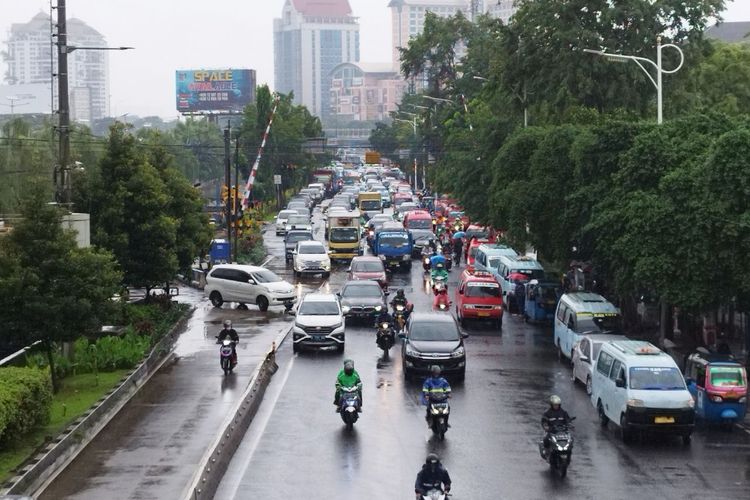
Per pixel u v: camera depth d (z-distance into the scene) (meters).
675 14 58.72
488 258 60.84
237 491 22.48
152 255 45.44
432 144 123.75
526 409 31.11
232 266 54.12
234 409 28.22
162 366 37.47
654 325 44.22
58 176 35.72
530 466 24.73
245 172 128.62
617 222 37.22
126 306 43.66
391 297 56.41
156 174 46.88
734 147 33.53
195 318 49.84
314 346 40.78
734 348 40.41
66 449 24.91
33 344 34.34
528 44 60.03
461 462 25.11
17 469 22.55
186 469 23.67
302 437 27.39
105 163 44.91
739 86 71.69
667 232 34.44
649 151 37.75
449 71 123.75
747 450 26.66
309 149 155.12
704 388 29.31
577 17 58.88
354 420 28.17
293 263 69.56
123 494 21.67
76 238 37.38
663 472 24.34
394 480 23.45
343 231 76.31
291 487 22.83
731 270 33.59
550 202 46.56
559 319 40.09
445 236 81.38
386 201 132.88
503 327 48.16
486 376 36.38
